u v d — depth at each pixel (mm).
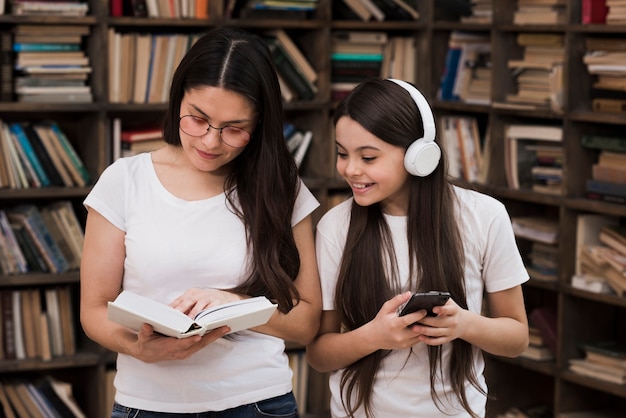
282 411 2285
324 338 2346
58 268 4375
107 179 2209
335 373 2383
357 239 2314
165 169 2246
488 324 2242
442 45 4926
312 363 2434
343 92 4848
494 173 4578
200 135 2119
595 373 4180
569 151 4207
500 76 4516
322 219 2402
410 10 4848
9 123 4383
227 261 2205
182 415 2191
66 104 4281
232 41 2139
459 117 4816
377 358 2271
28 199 4605
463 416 2309
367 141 2186
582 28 4043
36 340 4418
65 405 4465
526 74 4449
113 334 2127
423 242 2285
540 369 4406
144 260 2172
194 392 2186
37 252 4344
